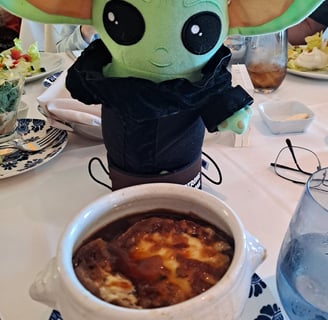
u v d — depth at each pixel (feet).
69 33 4.11
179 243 1.06
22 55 3.18
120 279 0.98
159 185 1.16
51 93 2.21
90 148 2.10
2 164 1.93
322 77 2.85
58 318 1.19
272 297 1.25
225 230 1.09
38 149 2.04
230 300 0.92
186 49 1.28
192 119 1.43
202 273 0.98
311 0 1.34
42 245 1.52
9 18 7.06
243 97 1.41
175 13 1.22
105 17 1.30
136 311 0.85
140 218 1.17
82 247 1.06
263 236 1.53
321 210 1.12
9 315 1.25
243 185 1.82
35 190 1.81
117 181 1.54
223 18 1.31
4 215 1.67
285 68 2.72
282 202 1.71
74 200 1.75
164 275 0.98
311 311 1.10
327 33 3.51
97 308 0.86
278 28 1.41
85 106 2.17
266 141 2.16
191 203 1.15
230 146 2.10
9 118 2.10
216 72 1.35
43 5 1.36
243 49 2.78
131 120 1.35
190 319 0.87
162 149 1.44
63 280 0.92
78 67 1.43
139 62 1.31
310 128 2.29
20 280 1.38
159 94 1.29
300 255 1.17
